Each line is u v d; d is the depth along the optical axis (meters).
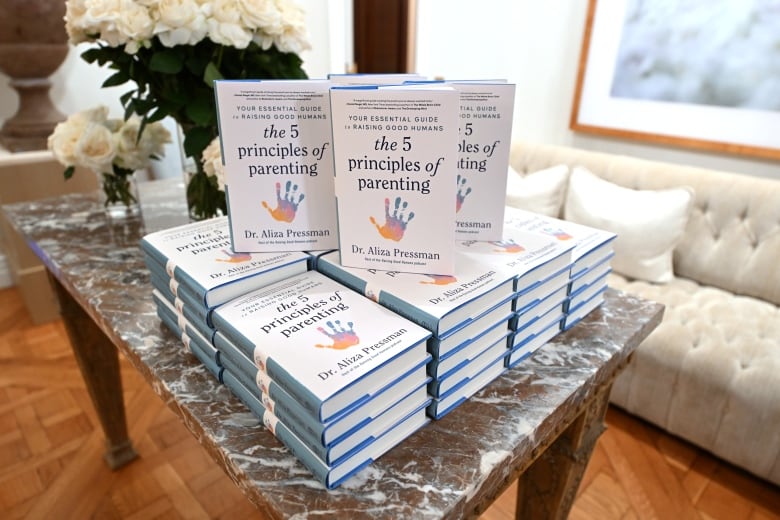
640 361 1.54
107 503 1.34
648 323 0.83
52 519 1.30
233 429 0.57
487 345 0.63
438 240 0.63
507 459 0.55
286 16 0.95
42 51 1.85
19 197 1.95
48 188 2.00
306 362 0.50
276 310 0.60
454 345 0.58
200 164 1.05
